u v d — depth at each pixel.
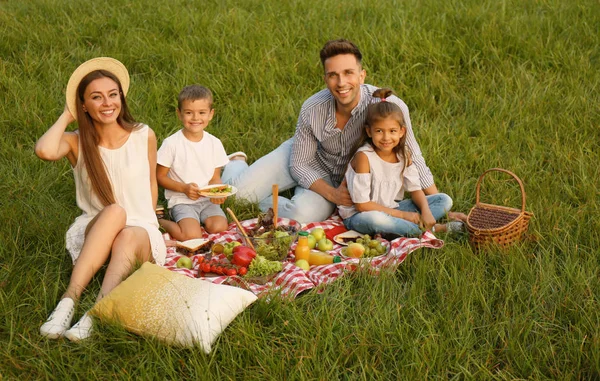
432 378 3.16
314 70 7.23
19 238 4.36
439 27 7.85
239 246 4.23
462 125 6.27
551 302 3.70
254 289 3.94
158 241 4.12
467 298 3.71
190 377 3.18
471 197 5.21
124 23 8.19
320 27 8.04
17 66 7.13
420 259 4.20
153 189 4.49
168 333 3.31
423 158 5.34
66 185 5.22
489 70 7.19
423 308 3.67
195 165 5.07
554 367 3.21
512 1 8.70
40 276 3.94
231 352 3.24
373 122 4.70
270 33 7.88
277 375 3.15
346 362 3.24
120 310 3.42
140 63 7.41
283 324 3.48
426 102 6.67
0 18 8.23
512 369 3.20
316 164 5.40
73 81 3.98
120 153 4.21
